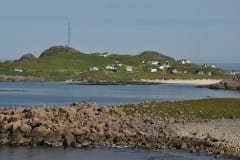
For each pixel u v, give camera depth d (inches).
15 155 3002.0
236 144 3238.2
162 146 3245.6
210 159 2881.4
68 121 3572.8
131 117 3919.8
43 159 2910.9
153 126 3725.4
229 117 4229.8
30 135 3329.2
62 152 3105.3
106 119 3718.0
